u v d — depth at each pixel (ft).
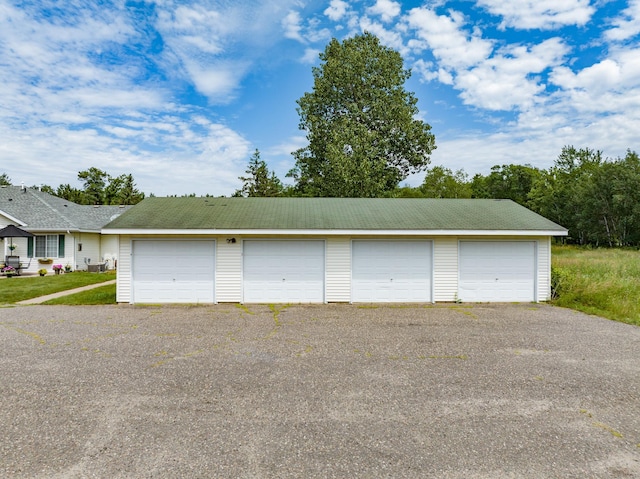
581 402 13.61
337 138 80.28
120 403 13.25
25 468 9.34
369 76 87.56
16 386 14.73
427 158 89.25
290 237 35.78
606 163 121.60
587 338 22.75
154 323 26.50
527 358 18.76
